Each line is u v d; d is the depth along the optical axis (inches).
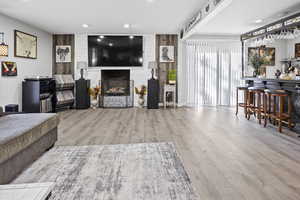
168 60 331.3
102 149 138.9
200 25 217.0
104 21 254.4
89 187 91.2
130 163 116.5
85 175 102.1
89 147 142.8
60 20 248.7
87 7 203.9
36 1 188.5
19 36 247.1
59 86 290.5
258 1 187.5
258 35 252.4
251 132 183.8
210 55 345.1
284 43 339.6
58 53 326.3
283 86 203.2
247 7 203.3
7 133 97.0
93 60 327.0
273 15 228.7
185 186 92.2
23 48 254.8
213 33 320.5
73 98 319.3
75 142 154.0
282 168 111.5
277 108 212.4
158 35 330.0
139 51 328.5
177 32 318.7
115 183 94.6
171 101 337.7
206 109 310.2
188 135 173.5
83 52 327.3
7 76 229.0
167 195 85.3
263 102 229.3
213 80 346.3
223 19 243.9
